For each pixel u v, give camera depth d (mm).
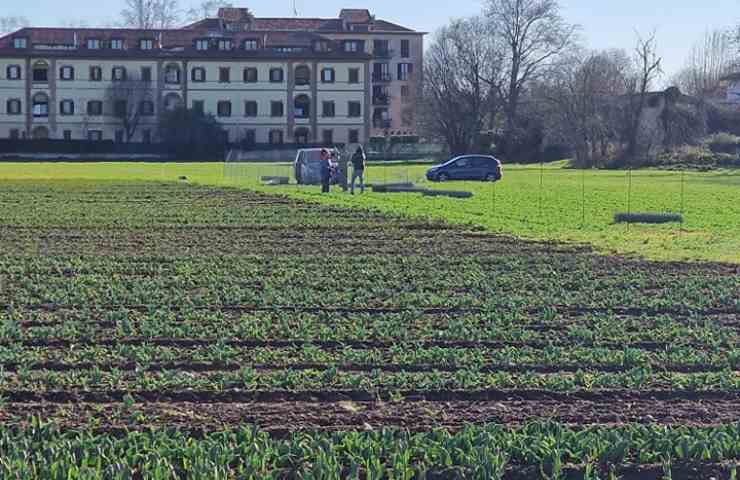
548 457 8734
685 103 97000
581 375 11453
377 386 11094
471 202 39625
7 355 12188
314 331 13891
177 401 10602
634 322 14758
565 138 94812
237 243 24750
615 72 100812
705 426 9820
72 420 9906
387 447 8867
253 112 111062
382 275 19219
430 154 104812
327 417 10062
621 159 87812
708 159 84438
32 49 107500
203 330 13844
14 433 9422
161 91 109438
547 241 25484
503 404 10562
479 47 104312
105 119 108438
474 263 21062
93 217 31438
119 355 12445
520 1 103562
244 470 8398
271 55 110500
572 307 16047
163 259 21438
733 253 23172
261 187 49781
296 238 26016
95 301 16234
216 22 116625
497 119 108812
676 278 19062
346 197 42250
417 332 13945
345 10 130500
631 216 31047
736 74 109125
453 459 8727
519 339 13570
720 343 13422
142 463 8523
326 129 112125
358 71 112000
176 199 40156
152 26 130250
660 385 11281
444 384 11117
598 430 9445
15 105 108000
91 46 108812
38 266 20219
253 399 10688
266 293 16906
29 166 82188
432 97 106125
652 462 8844
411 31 129875
